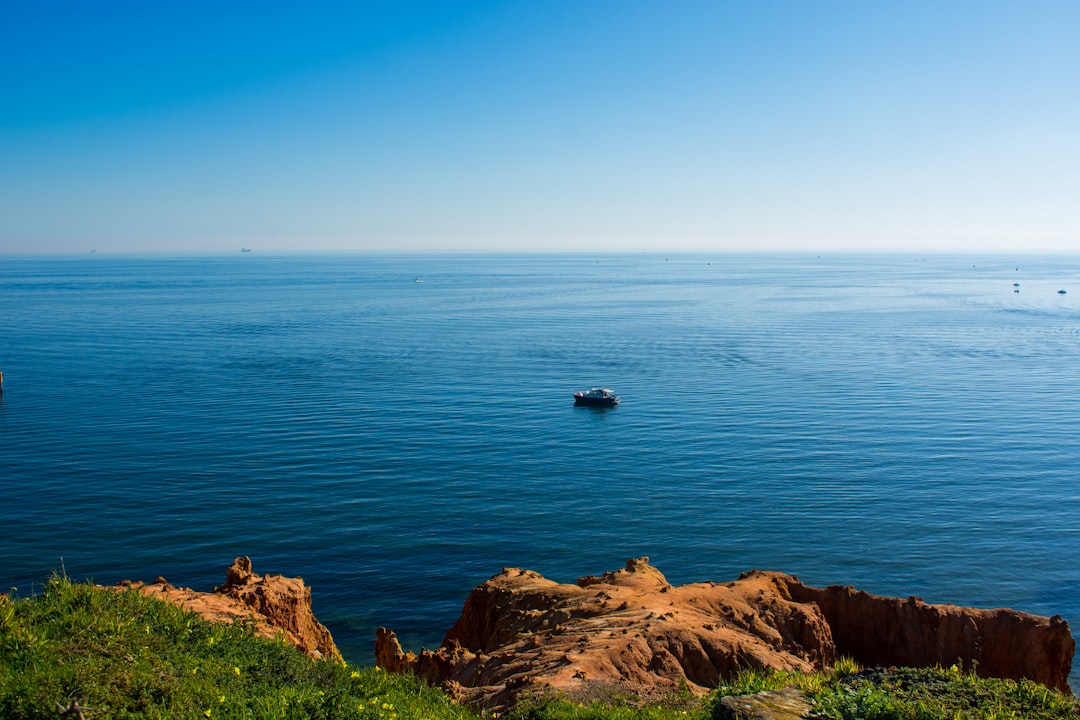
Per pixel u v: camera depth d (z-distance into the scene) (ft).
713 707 55.72
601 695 71.20
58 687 43.50
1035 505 221.66
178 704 46.19
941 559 186.60
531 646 97.60
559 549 190.80
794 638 110.93
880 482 241.35
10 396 352.49
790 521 209.36
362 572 176.04
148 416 317.63
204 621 63.72
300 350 510.17
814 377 420.36
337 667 61.62
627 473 250.78
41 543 185.78
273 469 248.73
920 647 116.37
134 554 181.27
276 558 181.98
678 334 611.47
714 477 246.68
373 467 253.03
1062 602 166.71
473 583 172.14
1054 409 341.41
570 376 423.23
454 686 81.41
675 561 185.26
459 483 238.68
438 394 372.17
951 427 310.04
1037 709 51.34
